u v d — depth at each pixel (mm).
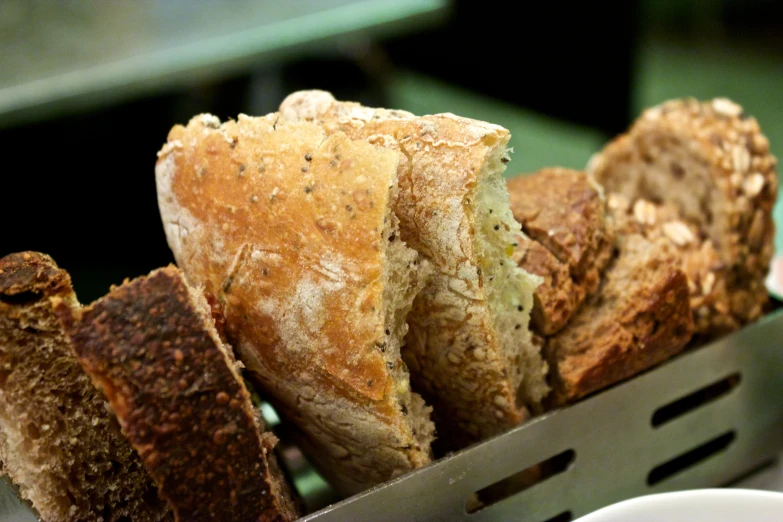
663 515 288
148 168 742
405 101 915
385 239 282
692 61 931
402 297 289
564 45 812
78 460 292
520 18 823
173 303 272
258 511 278
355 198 282
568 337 318
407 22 676
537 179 338
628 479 323
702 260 344
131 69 579
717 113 367
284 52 626
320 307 288
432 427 303
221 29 659
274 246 292
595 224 324
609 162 387
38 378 287
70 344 271
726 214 353
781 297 365
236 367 291
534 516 311
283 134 296
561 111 860
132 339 270
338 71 827
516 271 302
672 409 345
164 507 299
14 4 765
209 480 274
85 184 721
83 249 686
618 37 778
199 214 306
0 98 540
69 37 668
